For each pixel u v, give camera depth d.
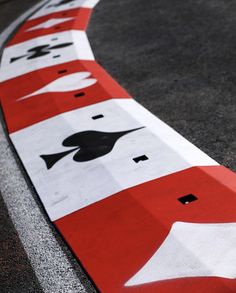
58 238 3.21
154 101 5.12
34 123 5.05
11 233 3.37
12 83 6.49
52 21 9.30
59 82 6.07
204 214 3.08
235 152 3.88
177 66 6.01
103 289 2.66
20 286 2.85
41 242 3.21
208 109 4.73
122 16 8.80
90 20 8.94
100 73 6.17
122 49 7.02
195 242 2.84
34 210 3.59
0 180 4.15
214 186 3.37
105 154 4.09
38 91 5.93
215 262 2.65
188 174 3.59
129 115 4.81
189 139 4.21
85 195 3.58
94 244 3.04
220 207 3.12
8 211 3.65
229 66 5.72
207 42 6.66
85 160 4.07
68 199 3.59
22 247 3.20
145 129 4.44
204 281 2.53
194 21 7.73
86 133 4.57
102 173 3.81
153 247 2.88
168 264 2.71
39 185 3.89
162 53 6.55
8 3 12.08
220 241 2.80
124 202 3.38
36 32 8.79
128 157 3.98
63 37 8.10
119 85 5.70
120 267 2.79
